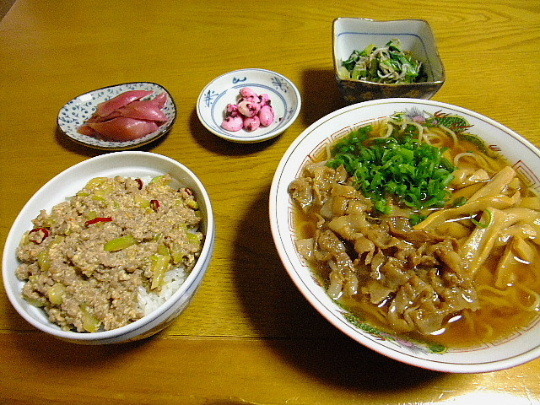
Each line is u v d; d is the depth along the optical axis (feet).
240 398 0.73
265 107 1.19
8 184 1.06
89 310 0.77
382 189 0.90
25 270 0.81
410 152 0.91
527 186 0.88
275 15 1.48
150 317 0.70
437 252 0.77
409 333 0.72
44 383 0.76
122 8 1.56
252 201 1.01
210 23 1.47
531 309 0.75
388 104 0.97
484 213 0.83
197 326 0.82
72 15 1.54
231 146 1.13
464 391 0.72
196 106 1.18
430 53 1.18
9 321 0.83
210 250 0.80
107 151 1.12
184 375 0.76
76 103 1.21
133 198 0.92
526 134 1.09
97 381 0.76
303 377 0.74
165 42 1.42
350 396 0.72
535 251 0.82
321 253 0.81
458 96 1.19
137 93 1.21
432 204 0.86
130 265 0.81
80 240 0.83
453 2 1.49
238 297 0.85
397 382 0.73
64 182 0.95
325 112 1.19
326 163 0.93
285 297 0.84
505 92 1.19
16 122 1.21
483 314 0.75
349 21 1.24
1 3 1.74
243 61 1.34
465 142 0.97
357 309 0.75
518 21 1.40
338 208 0.85
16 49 1.43
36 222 0.88
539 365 0.74
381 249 0.80
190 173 0.92
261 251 0.92
